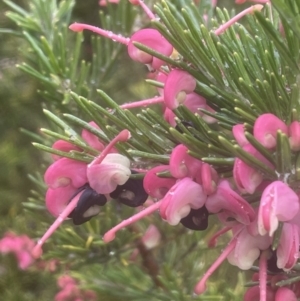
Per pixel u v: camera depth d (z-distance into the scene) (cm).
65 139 22
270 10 23
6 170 44
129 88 40
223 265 34
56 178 22
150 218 29
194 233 30
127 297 30
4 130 44
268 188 20
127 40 22
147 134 22
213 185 21
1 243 34
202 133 21
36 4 29
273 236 21
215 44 21
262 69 22
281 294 22
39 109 42
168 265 29
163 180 21
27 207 31
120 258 29
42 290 38
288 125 21
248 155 20
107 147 21
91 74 31
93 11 41
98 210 22
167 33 21
